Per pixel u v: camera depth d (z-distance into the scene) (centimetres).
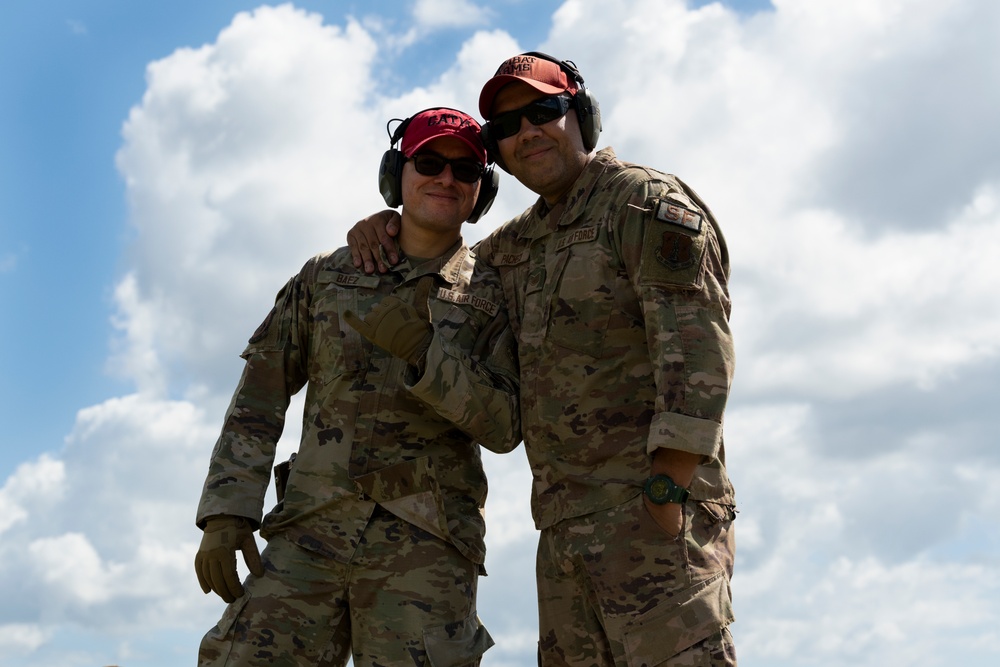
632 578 424
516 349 482
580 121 479
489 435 463
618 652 425
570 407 448
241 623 458
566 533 442
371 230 511
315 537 467
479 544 473
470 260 506
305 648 458
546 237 476
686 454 415
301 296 509
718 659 418
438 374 449
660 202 437
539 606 461
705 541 429
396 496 462
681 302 426
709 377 416
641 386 442
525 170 478
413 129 502
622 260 446
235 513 471
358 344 482
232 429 490
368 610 456
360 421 474
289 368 506
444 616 452
